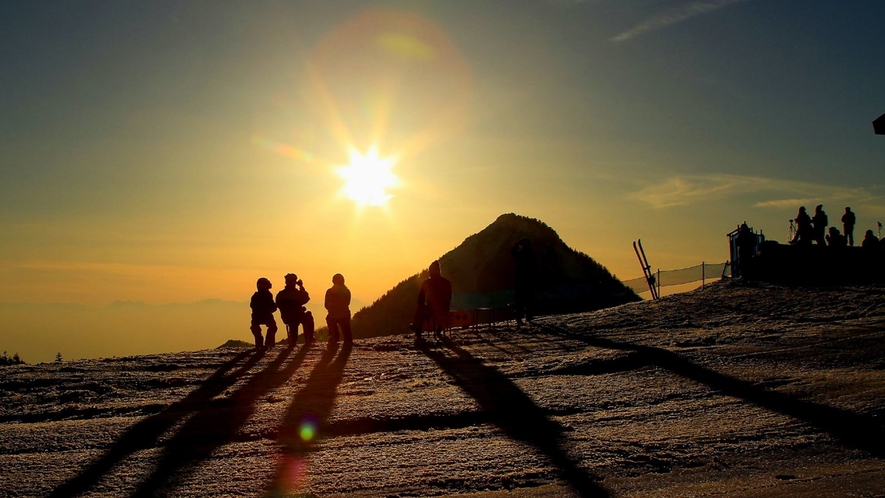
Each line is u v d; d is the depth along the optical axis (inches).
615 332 748.6
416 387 496.4
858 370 479.8
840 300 818.8
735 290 983.0
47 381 550.9
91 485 300.5
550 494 277.0
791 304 828.0
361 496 283.1
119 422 410.0
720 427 367.6
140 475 312.7
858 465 301.4
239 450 350.0
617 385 474.9
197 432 383.9
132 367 620.7
